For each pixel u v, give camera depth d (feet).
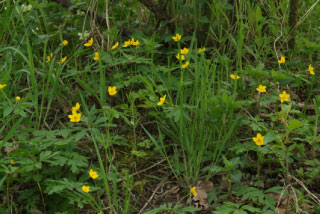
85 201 7.93
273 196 8.38
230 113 9.04
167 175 9.36
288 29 13.33
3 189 8.64
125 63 11.64
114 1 13.43
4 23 11.39
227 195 8.29
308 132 9.08
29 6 12.03
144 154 9.54
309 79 11.96
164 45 13.46
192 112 9.74
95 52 11.19
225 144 9.41
